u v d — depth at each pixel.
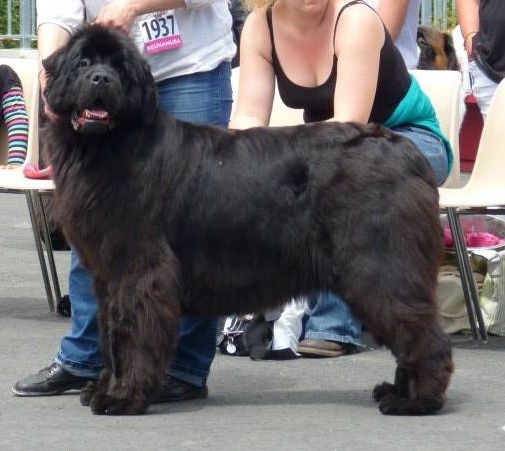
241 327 7.43
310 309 7.42
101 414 5.79
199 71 6.32
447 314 8.09
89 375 6.25
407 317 5.62
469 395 6.27
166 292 5.58
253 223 5.67
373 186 5.62
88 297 6.16
